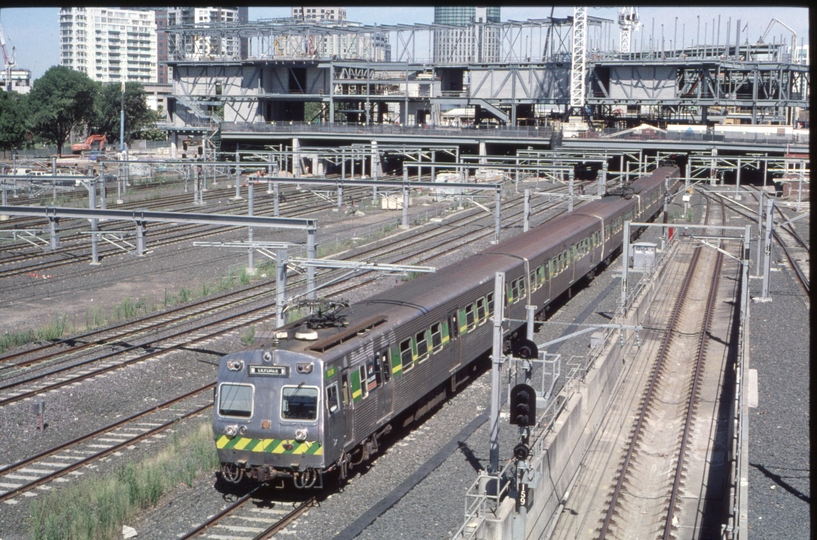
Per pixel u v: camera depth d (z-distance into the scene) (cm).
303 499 1720
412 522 1580
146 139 14212
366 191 8625
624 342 2962
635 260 4350
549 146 9650
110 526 1533
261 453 1706
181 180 8444
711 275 4719
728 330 3403
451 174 8844
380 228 6003
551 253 3353
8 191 6900
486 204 7581
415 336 2114
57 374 2581
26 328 3222
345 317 1972
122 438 2078
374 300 2241
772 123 11388
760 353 2969
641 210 5600
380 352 1927
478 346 2559
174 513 1634
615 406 2536
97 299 3775
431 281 2511
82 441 2052
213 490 1758
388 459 1952
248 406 1717
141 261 4700
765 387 2561
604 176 6297
